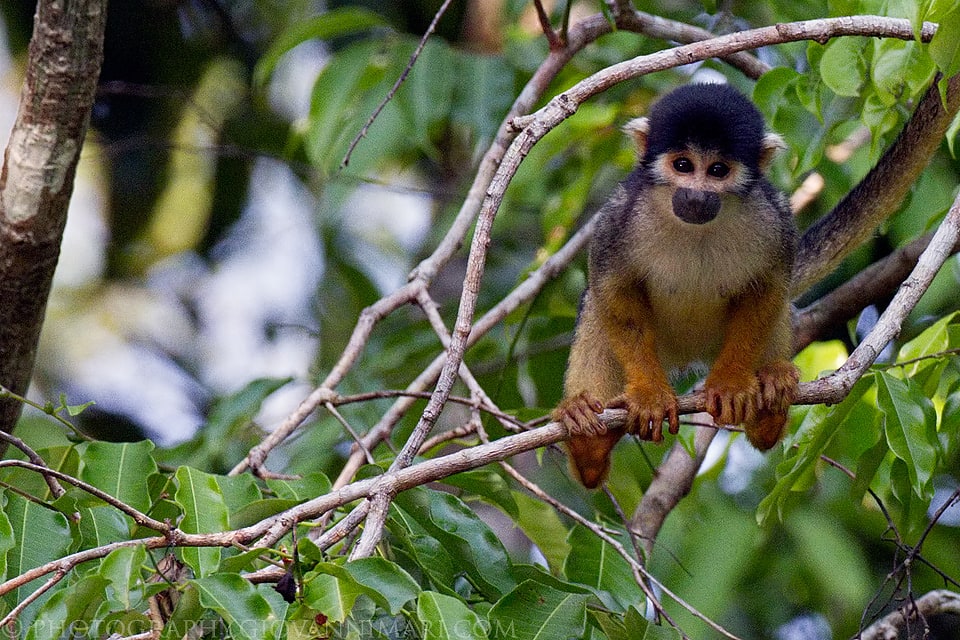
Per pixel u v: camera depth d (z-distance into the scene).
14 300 8.86
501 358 13.17
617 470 10.66
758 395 8.80
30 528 6.79
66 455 8.12
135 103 17.28
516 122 6.96
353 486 6.61
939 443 7.95
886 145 11.11
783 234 9.51
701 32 11.12
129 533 7.07
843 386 7.89
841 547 13.05
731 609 13.81
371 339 14.84
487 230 6.77
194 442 11.85
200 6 17.25
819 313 11.51
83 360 18.42
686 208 9.16
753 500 13.84
